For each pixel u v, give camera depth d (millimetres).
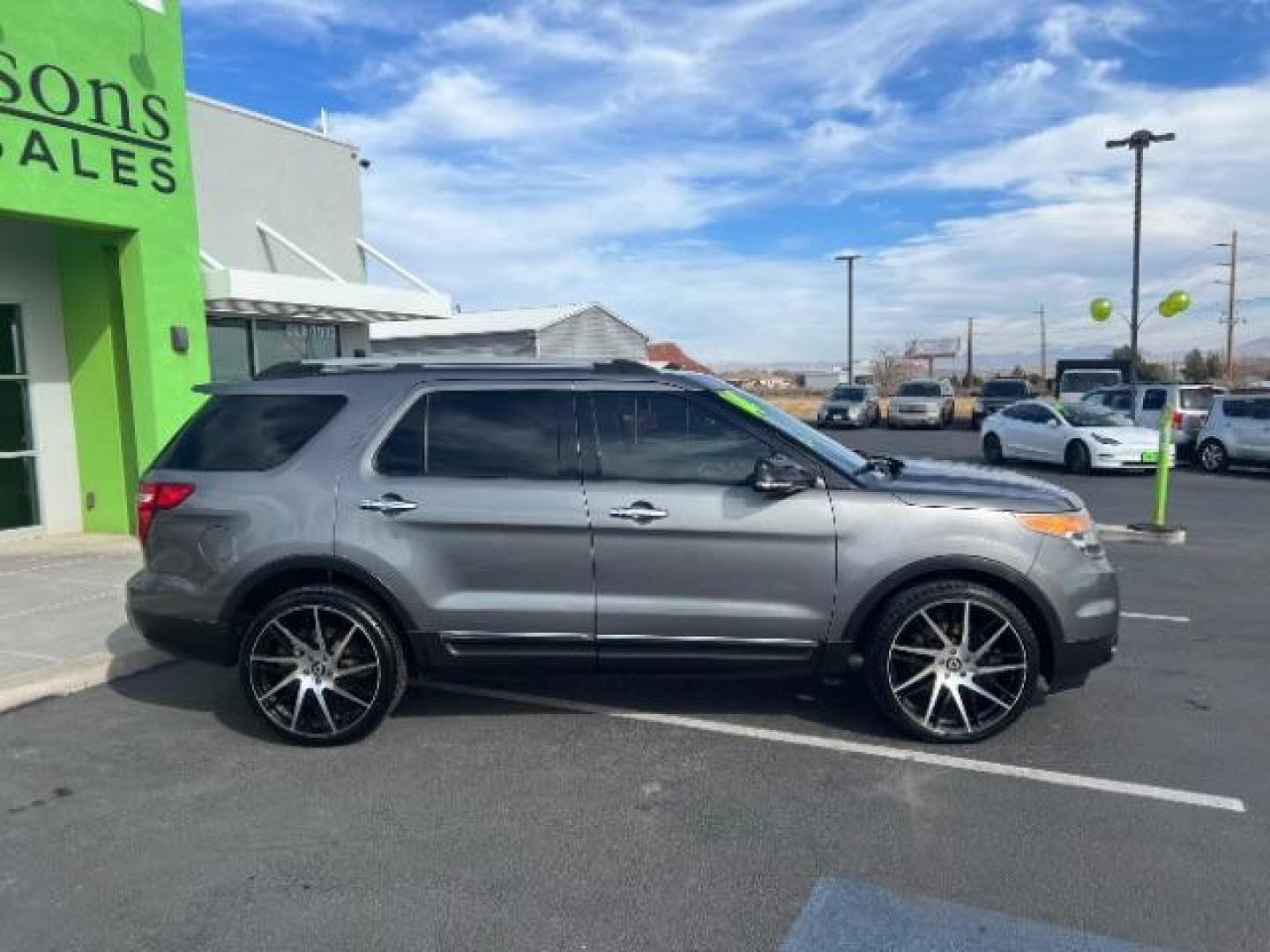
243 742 4691
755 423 4590
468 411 4688
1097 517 12516
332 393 4785
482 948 2980
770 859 3512
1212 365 69000
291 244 13062
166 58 9453
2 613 6863
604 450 4590
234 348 12781
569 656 4559
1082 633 4488
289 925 3115
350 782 4215
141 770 4367
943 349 95188
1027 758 4418
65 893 3318
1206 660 5965
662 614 4488
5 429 9586
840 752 4508
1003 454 20578
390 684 4582
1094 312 20156
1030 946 2971
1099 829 3725
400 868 3469
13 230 9438
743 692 5359
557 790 4121
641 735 4738
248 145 13508
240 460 4730
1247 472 18484
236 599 4602
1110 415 18766
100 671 5617
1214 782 4156
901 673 4586
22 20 8039
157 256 9430
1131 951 2939
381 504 4520
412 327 34969
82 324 9812
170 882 3383
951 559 4418
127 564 8547
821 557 4453
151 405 9461
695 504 4457
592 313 36406
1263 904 3193
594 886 3342
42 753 4574
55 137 8359
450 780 4227
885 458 5285
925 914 3150
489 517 4484
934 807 3924
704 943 3002
